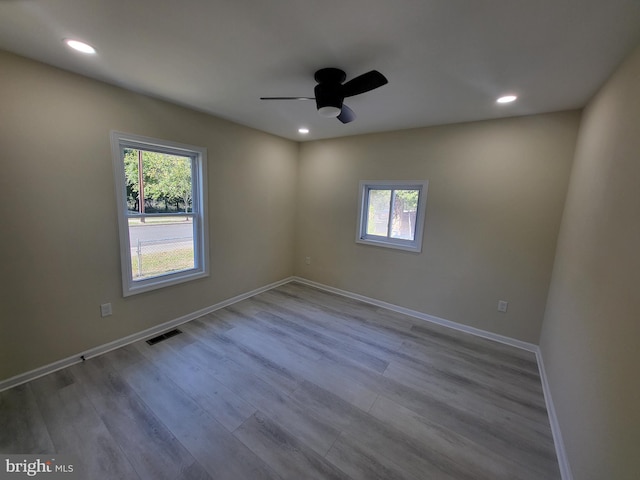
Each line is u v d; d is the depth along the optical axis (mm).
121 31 1507
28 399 1888
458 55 1634
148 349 2559
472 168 2934
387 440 1679
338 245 4125
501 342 2922
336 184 4035
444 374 2346
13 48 1717
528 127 2621
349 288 4078
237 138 3410
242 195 3607
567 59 1603
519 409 1977
